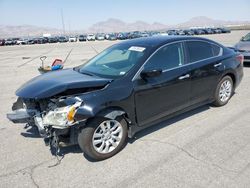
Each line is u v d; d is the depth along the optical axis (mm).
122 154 3479
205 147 3570
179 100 4215
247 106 5266
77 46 35094
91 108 3094
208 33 60969
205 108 5199
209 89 4789
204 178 2861
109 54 4414
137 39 4590
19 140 4031
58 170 3152
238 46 10055
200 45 4660
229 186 2705
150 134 4066
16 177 3033
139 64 3666
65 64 13781
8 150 3703
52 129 3189
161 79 3838
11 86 8164
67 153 3564
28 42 56969
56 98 3223
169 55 4074
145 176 2959
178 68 4113
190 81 4297
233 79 5418
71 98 3129
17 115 3619
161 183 2816
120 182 2873
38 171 3146
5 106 5910
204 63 4559
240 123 4371
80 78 3580
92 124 3191
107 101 3229
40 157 3486
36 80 3795
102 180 2924
